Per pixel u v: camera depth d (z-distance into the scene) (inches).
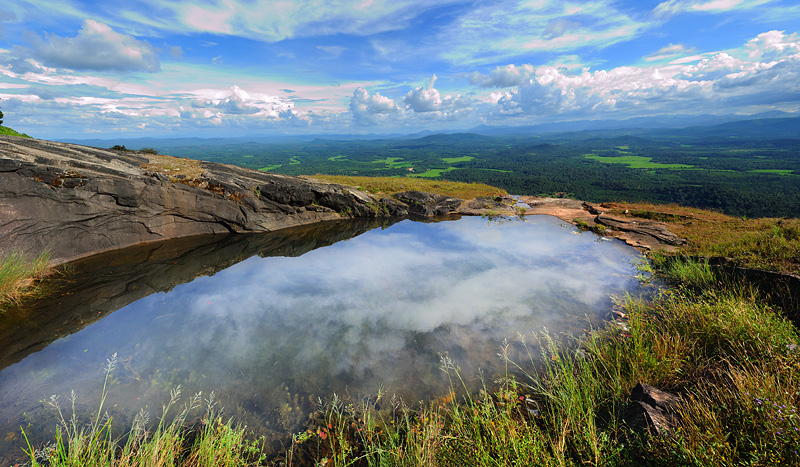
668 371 156.2
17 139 430.6
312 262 385.4
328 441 142.9
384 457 125.1
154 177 453.7
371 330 233.0
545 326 233.6
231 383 177.8
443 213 671.1
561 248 426.6
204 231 507.8
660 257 358.3
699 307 209.8
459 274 339.3
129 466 116.5
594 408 145.9
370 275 340.8
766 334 155.3
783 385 116.3
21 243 323.0
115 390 170.1
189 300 282.8
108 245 407.5
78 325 237.3
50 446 131.1
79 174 370.6
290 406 162.6
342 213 645.3
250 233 523.2
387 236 507.8
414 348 211.0
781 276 219.1
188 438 139.8
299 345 214.7
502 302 273.3
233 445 131.4
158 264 370.9
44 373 182.1
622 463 104.6
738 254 288.2
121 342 216.4
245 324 242.2
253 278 335.6
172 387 173.6
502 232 522.3
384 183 912.3
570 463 109.1
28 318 245.1
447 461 123.0
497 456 119.0
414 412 157.6
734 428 103.8
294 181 637.3
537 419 148.5
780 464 84.6
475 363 194.7
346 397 168.7
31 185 331.6
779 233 315.9
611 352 188.5
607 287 299.6
